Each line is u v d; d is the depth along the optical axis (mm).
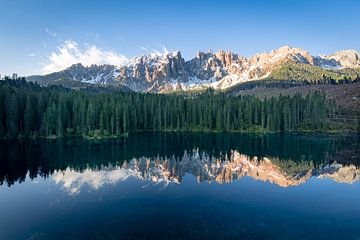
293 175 57375
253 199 41031
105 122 133375
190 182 51281
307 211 36031
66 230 30328
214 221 32625
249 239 27938
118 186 48625
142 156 81000
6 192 45281
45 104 131750
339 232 29750
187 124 160500
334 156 81000
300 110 164250
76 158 76312
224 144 106875
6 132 115438
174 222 32312
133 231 29984
